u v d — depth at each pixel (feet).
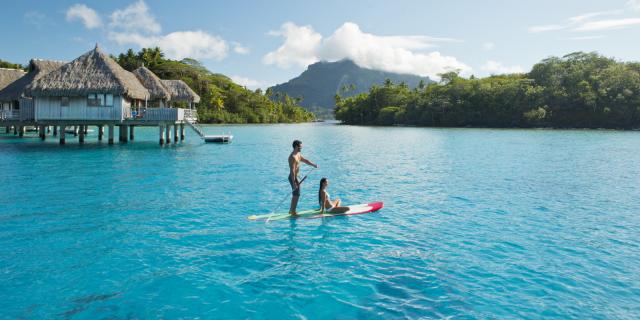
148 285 23.39
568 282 23.68
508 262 26.89
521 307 20.74
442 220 37.60
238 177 62.34
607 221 37.47
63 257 27.61
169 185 54.70
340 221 37.01
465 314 20.06
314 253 28.66
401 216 38.99
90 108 106.63
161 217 38.04
